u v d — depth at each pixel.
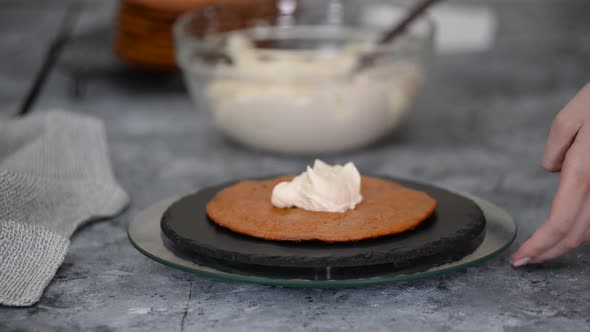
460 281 0.90
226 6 1.38
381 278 0.83
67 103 1.54
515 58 1.88
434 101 1.57
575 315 0.84
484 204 0.98
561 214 0.86
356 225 0.88
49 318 0.85
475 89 1.64
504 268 0.93
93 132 1.23
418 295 0.88
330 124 1.24
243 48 1.28
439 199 0.97
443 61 1.88
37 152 1.12
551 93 1.60
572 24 2.21
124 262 0.96
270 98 1.22
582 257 0.95
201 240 0.87
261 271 0.84
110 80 1.71
